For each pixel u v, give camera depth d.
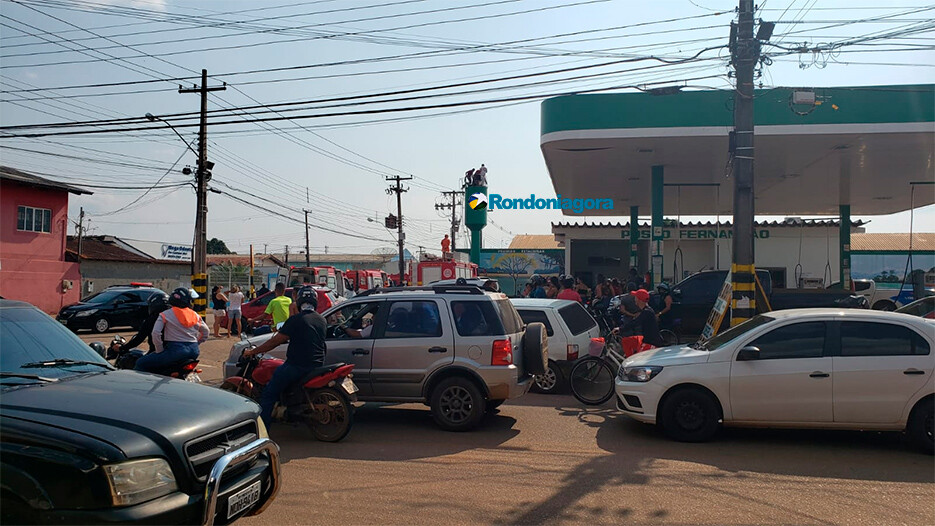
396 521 5.20
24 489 3.54
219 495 3.96
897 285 35.47
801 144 17.16
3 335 4.89
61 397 4.09
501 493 5.92
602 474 6.55
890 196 26.02
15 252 29.44
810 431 8.48
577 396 10.30
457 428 8.38
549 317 11.32
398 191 51.53
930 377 7.39
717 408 7.86
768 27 12.59
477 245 33.97
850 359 7.59
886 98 15.80
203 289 23.98
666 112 16.77
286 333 7.60
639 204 29.53
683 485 6.20
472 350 8.36
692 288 16.88
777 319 8.00
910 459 7.21
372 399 8.62
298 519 5.22
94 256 42.78
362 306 9.05
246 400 4.82
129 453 3.65
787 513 5.48
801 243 32.34
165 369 7.65
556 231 34.50
